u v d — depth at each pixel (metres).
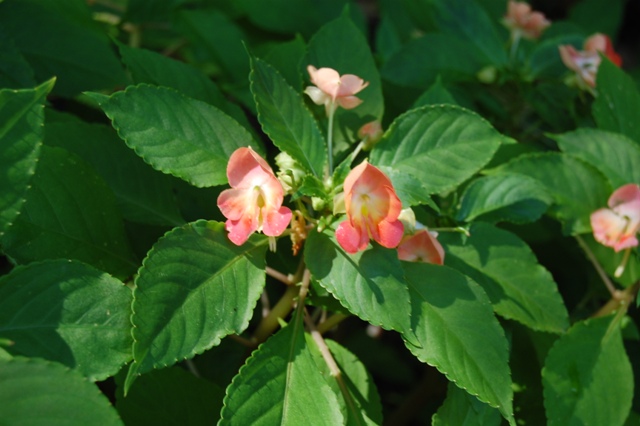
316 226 0.45
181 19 0.68
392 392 0.73
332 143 0.53
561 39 0.66
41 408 0.39
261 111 0.47
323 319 0.54
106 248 0.48
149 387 0.49
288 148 0.47
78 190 0.47
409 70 0.64
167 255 0.43
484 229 0.51
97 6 0.69
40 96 0.41
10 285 0.41
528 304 0.51
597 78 0.59
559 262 0.66
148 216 0.52
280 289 0.64
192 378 0.50
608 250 0.57
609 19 0.90
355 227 0.43
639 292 0.51
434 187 0.49
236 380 0.43
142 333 0.41
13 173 0.41
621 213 0.54
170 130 0.46
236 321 0.43
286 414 0.44
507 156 0.58
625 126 0.59
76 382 0.40
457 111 0.50
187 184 0.54
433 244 0.47
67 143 0.51
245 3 0.70
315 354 0.49
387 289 0.44
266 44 0.68
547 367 0.51
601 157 0.56
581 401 0.51
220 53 0.68
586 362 0.52
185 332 0.42
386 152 0.50
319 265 0.44
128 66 0.52
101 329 0.42
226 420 0.43
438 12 0.67
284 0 0.71
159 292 0.42
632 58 1.13
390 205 0.43
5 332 0.41
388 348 0.72
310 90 0.50
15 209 0.41
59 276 0.42
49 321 0.41
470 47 0.65
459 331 0.45
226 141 0.47
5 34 0.54
